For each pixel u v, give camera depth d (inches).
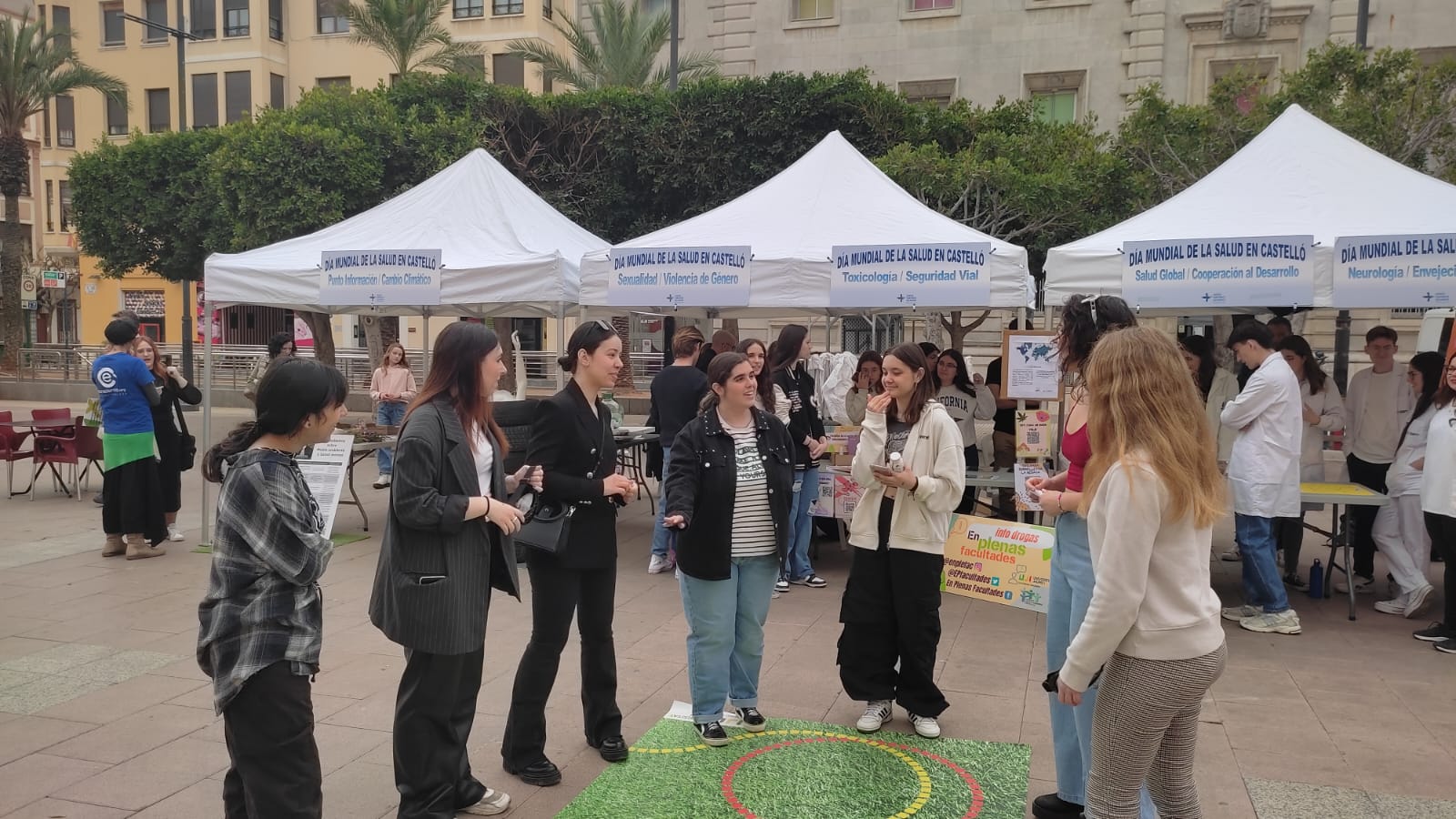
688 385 269.7
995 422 328.5
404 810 127.1
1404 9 861.8
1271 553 234.1
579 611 154.3
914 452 161.8
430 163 663.8
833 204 310.0
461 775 135.6
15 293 1076.5
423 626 122.2
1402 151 561.0
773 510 159.5
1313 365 284.5
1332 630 235.5
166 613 240.8
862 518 167.5
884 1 995.9
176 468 325.1
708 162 742.5
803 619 241.4
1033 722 175.5
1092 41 943.0
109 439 295.9
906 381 162.6
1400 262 233.0
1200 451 98.3
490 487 132.0
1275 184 279.7
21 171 1067.9
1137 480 96.2
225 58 1362.0
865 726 168.1
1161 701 97.4
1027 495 211.9
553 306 374.3
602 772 152.4
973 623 239.8
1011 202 585.9
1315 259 240.8
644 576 287.3
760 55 1031.6
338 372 108.0
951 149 733.9
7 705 179.2
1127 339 101.8
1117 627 96.3
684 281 284.5
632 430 345.4
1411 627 237.6
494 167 376.2
